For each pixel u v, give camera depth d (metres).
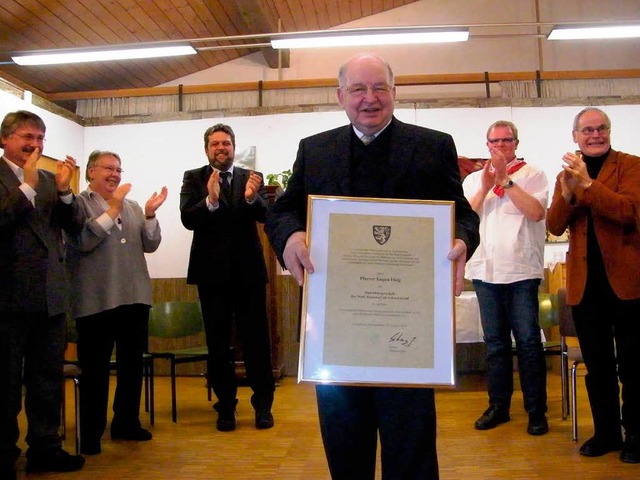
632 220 2.43
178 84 6.82
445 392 4.36
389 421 1.37
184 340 5.58
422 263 1.31
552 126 5.74
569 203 2.55
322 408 1.44
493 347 3.23
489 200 3.20
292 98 6.09
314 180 1.45
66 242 2.97
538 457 2.62
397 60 6.66
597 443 2.62
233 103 6.12
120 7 5.24
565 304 3.09
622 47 6.42
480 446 2.83
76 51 5.07
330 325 1.29
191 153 6.01
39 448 2.57
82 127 6.15
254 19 5.76
